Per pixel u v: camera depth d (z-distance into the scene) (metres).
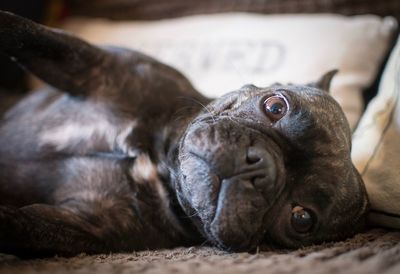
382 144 0.36
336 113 0.33
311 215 0.30
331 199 0.30
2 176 0.38
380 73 0.54
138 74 0.39
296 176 0.30
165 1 0.66
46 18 0.67
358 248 0.29
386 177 0.35
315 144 0.30
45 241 0.30
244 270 0.24
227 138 0.28
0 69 0.58
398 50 0.42
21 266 0.26
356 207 0.32
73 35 0.38
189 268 0.24
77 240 0.31
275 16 0.58
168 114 0.37
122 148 0.36
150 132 0.37
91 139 0.37
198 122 0.32
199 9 0.64
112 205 0.34
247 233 0.29
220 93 0.52
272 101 0.32
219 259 0.27
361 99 0.51
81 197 0.35
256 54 0.53
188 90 0.40
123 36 0.61
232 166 0.28
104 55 0.39
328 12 0.58
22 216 0.29
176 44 0.58
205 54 0.56
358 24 0.54
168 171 0.35
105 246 0.32
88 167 0.36
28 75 0.60
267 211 0.30
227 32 0.57
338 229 0.32
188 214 0.32
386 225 0.35
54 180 0.37
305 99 0.32
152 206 0.34
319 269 0.23
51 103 0.41
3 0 0.59
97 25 0.64
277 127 0.30
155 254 0.30
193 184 0.29
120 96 0.38
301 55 0.52
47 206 0.32
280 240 0.31
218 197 0.28
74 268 0.25
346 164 0.31
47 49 0.37
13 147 0.39
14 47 0.36
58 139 0.38
